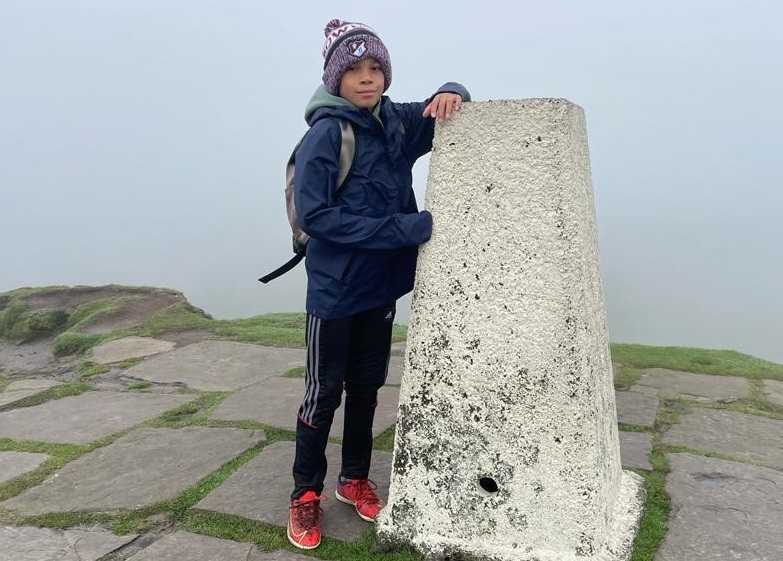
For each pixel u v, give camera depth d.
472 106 2.12
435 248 2.23
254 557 2.33
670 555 2.28
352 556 2.33
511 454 2.18
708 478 2.92
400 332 5.98
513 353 2.14
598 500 2.12
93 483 2.98
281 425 3.63
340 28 2.30
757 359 5.36
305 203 2.17
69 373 5.13
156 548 2.39
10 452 3.40
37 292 7.27
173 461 3.19
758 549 2.34
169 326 6.25
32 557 2.37
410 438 2.33
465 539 2.26
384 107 2.37
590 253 2.26
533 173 2.07
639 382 4.56
